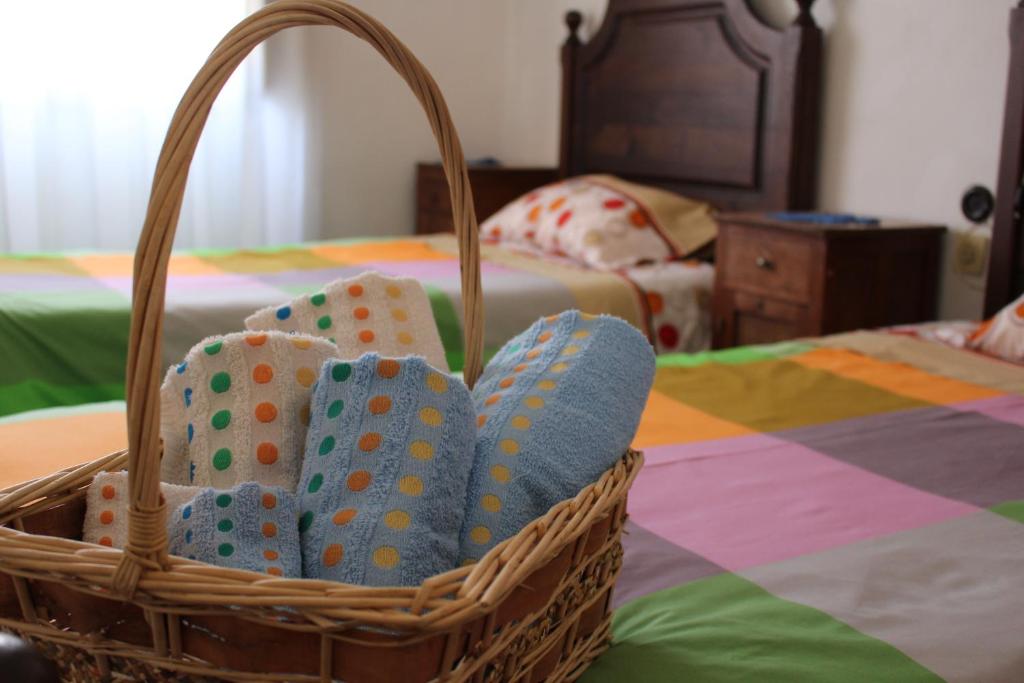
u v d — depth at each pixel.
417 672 0.66
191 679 0.71
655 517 1.26
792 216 2.84
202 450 0.89
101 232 3.74
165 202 0.68
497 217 3.59
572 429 0.92
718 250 2.90
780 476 1.42
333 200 4.25
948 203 2.73
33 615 0.76
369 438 0.81
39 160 3.60
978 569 1.13
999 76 2.57
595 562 0.87
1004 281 2.49
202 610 0.67
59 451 1.37
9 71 3.48
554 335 1.06
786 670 0.89
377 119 4.27
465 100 4.44
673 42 3.45
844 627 0.97
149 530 0.67
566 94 3.95
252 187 3.94
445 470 0.81
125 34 3.63
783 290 2.69
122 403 1.64
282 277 2.74
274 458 0.88
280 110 4.00
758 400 1.79
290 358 0.91
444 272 2.87
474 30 4.39
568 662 0.86
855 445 1.56
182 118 0.70
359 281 1.13
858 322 2.64
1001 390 1.89
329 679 0.67
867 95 2.92
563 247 3.22
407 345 1.11
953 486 1.40
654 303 2.86
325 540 0.77
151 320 0.67
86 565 0.70
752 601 1.03
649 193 3.32
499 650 0.72
